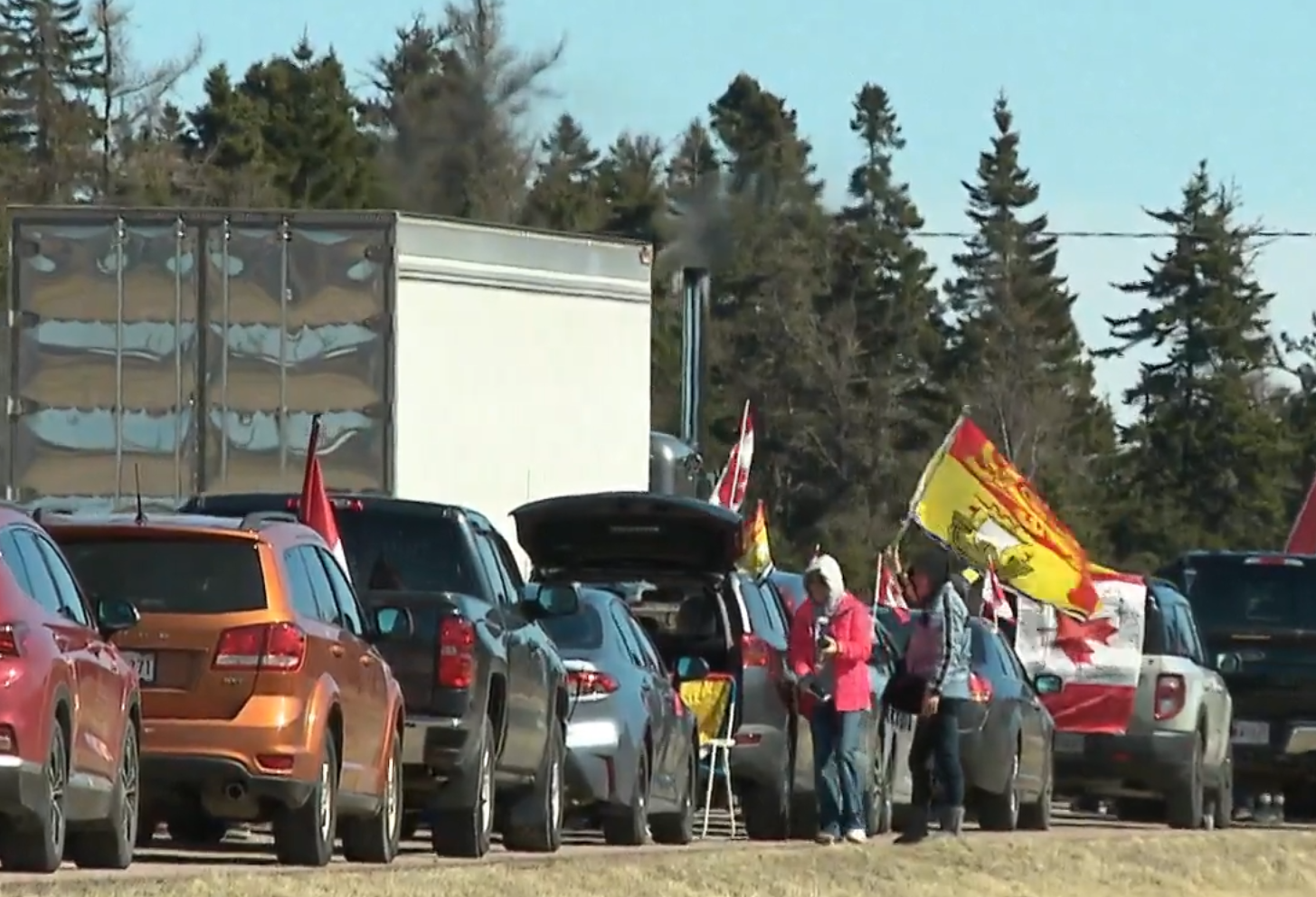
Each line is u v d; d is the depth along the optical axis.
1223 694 95.12
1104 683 89.62
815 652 69.75
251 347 85.69
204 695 50.09
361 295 85.44
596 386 93.06
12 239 86.19
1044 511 83.19
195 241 86.00
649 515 75.00
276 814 51.00
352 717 53.06
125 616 48.84
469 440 87.88
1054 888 64.12
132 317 86.12
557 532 75.88
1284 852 76.12
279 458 85.44
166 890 43.22
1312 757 98.75
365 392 85.25
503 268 89.19
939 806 72.62
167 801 50.59
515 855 61.44
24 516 46.41
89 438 85.94
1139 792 91.25
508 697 60.06
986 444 82.56
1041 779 86.44
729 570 75.94
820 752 69.69
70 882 43.19
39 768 43.78
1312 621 100.88
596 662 66.88
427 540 61.50
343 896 45.53
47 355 86.12
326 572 53.94
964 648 71.56
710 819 81.56
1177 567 102.25
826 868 61.00
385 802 55.56
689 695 74.31
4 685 43.12
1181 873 69.50
